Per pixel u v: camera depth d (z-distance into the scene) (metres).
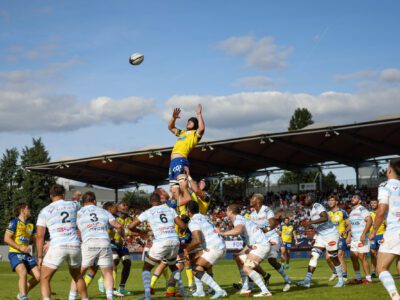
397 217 7.85
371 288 11.46
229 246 36.19
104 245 9.62
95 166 45.88
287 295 10.70
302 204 44.59
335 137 35.50
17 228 11.20
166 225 10.48
